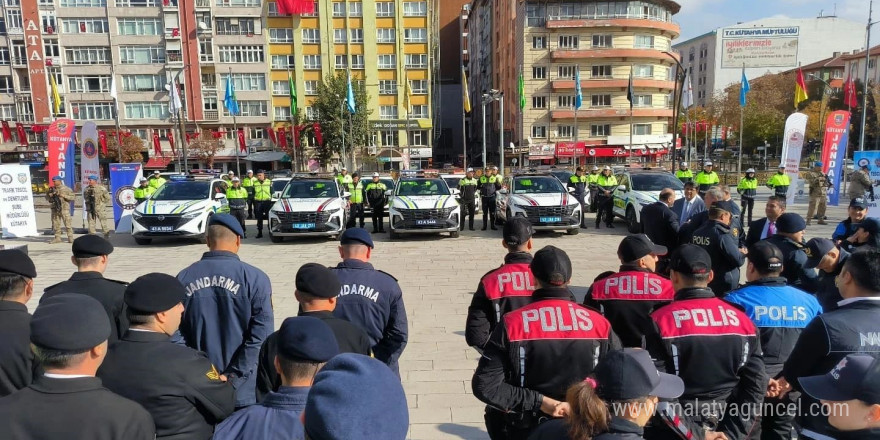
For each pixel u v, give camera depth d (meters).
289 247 13.34
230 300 3.28
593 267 10.27
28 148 51.97
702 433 2.44
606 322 2.63
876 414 1.88
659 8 53.66
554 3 51.38
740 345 2.62
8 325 2.75
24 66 51.38
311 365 1.95
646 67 52.94
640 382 1.74
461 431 4.20
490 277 3.50
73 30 50.84
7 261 2.86
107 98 51.56
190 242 14.24
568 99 52.47
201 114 51.97
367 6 51.41
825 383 2.02
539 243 13.17
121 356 2.29
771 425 3.23
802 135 17.20
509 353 2.54
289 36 51.75
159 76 51.66
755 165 46.16
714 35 85.88
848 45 82.69
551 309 2.61
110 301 3.44
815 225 15.05
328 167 47.62
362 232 3.67
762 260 3.24
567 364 2.50
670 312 2.74
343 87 45.53
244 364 3.24
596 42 51.97
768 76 61.81
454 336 6.39
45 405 1.80
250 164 53.53
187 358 2.38
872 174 13.41
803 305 3.17
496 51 63.28
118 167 16.27
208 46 51.34
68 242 14.34
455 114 70.25
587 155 51.91
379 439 1.36
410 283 9.15
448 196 14.41
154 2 50.91
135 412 1.94
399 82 52.31
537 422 2.57
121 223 16.25
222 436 1.87
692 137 68.62
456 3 76.94
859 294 2.66
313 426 1.38
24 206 15.09
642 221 6.78
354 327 2.91
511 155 53.72
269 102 52.25
